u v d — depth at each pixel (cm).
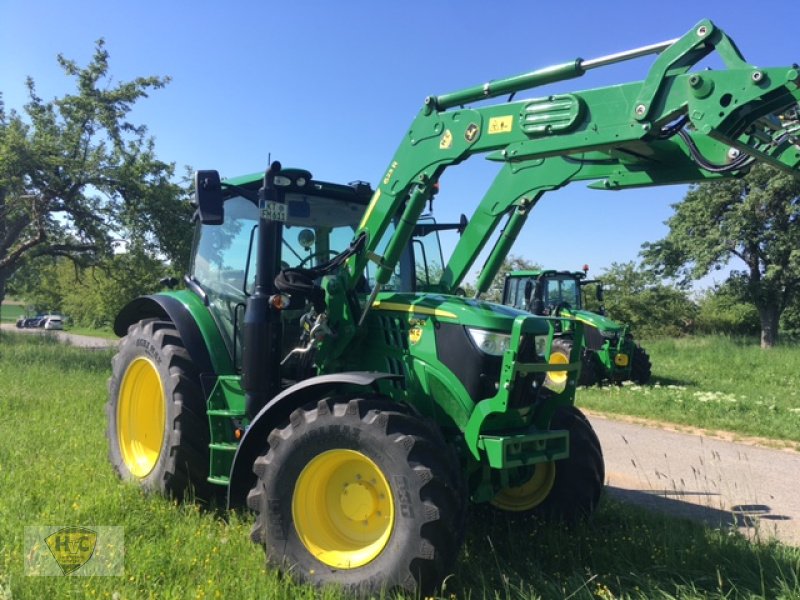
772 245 2406
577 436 455
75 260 2012
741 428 879
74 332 4484
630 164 397
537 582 354
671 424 925
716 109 295
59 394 907
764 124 304
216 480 436
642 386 1255
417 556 316
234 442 457
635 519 466
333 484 366
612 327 1273
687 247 2538
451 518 323
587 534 425
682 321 3269
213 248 529
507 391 357
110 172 1727
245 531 411
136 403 539
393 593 320
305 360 440
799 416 942
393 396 404
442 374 389
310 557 348
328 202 510
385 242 471
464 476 379
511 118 367
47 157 1683
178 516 437
